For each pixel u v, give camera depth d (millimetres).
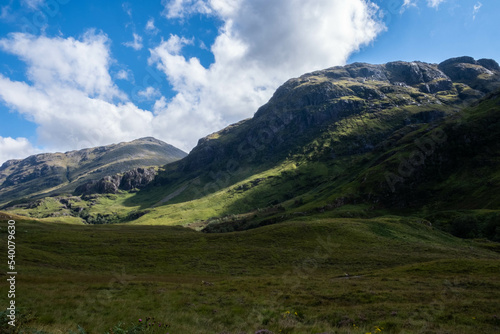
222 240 91312
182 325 16391
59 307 19812
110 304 22141
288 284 36688
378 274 44562
